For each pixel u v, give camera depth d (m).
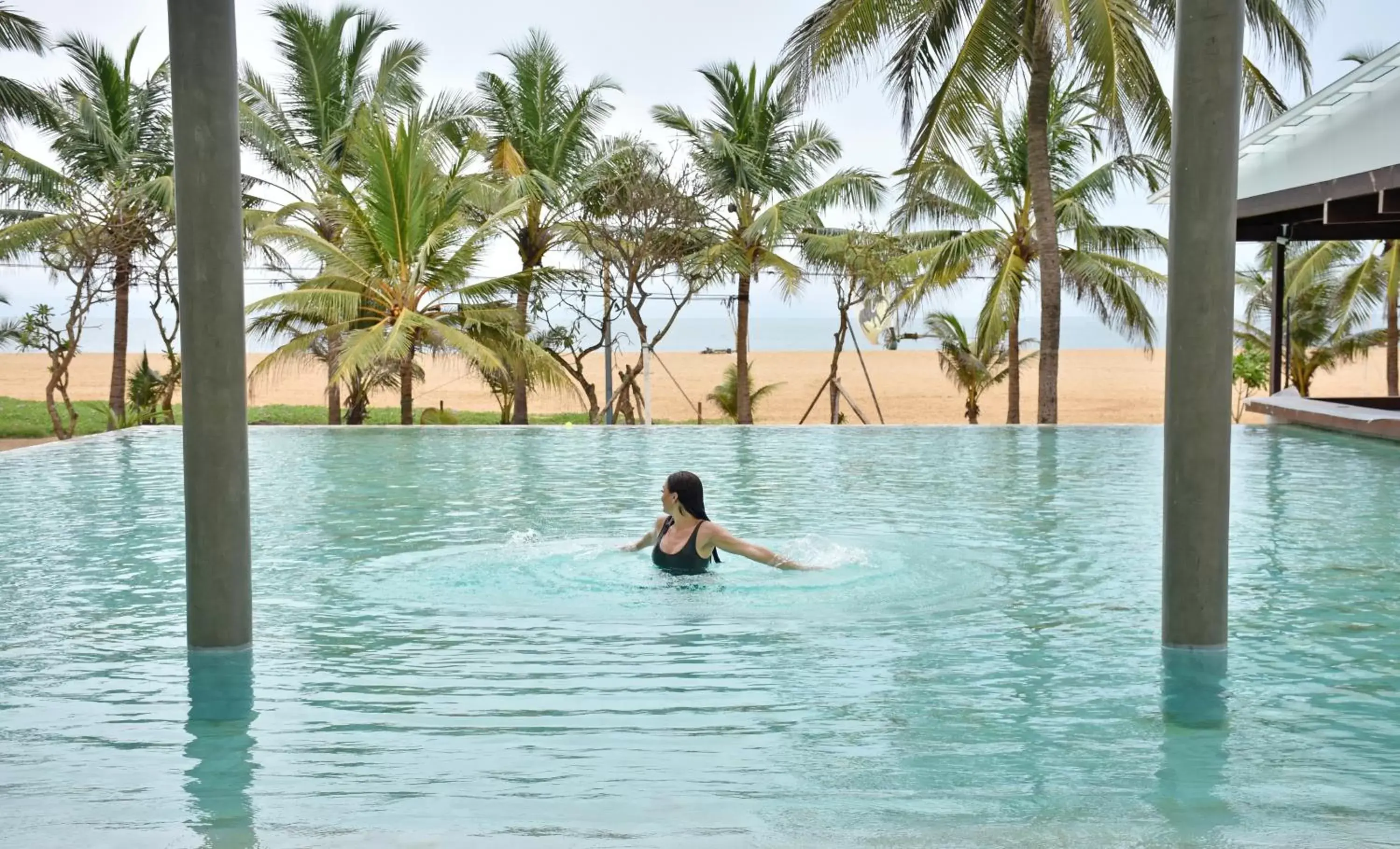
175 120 4.20
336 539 7.43
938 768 3.19
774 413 44.59
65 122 24.88
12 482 10.73
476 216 26.69
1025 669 4.27
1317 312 32.41
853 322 28.70
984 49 19.64
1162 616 4.61
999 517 8.37
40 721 3.70
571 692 3.99
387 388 29.25
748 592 5.70
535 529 7.86
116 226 22.09
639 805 2.89
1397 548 7.02
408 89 28.05
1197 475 4.37
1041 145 19.86
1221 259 4.16
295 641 4.75
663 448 14.48
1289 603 5.46
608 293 25.34
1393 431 14.43
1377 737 3.47
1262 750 3.35
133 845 2.65
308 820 2.80
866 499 9.42
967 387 33.47
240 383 4.48
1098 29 17.34
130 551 7.04
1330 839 2.65
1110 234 26.89
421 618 5.16
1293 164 15.57
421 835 2.69
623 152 26.00
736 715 3.71
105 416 33.53
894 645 4.65
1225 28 4.03
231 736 3.52
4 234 22.86
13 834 2.73
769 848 2.59
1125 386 55.06
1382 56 11.95
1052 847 2.60
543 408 44.47
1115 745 3.40
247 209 25.88
